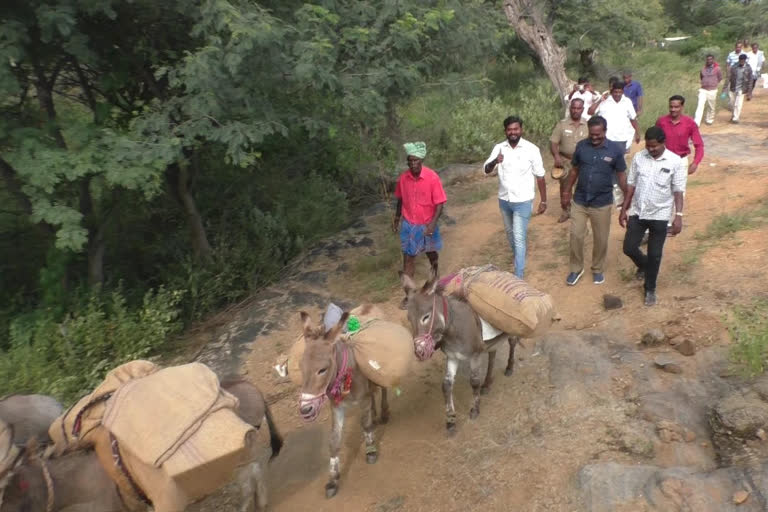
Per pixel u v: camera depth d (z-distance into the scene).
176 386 4.00
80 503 3.93
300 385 4.75
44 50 7.60
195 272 9.50
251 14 6.79
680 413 5.10
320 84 7.46
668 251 8.26
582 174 7.36
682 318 6.45
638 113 15.30
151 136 7.38
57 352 7.45
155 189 7.42
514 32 17.48
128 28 8.17
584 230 7.60
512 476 4.85
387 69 8.31
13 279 9.68
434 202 7.90
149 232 11.01
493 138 15.80
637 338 6.37
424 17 8.53
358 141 14.00
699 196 10.16
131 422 3.81
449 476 5.11
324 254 10.58
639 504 4.21
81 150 7.21
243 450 3.85
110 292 9.04
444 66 9.68
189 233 10.70
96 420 4.08
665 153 6.43
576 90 13.65
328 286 9.42
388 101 9.25
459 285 5.73
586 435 5.08
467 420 5.81
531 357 6.54
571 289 7.85
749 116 17.36
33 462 3.77
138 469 3.79
